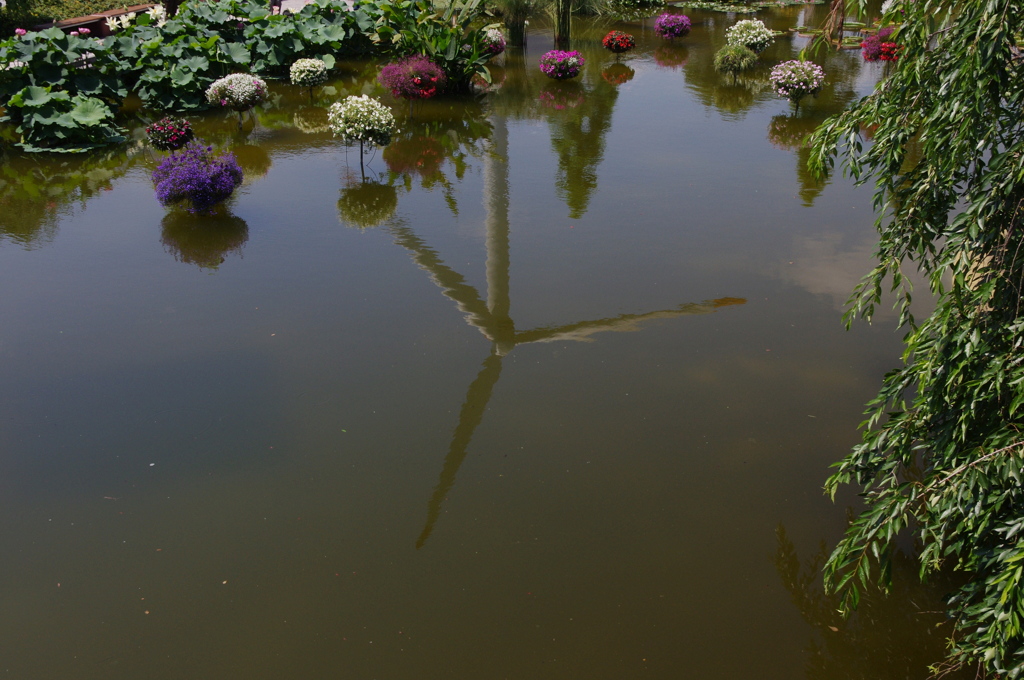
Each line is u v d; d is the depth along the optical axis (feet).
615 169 38.58
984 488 10.96
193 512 17.13
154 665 13.80
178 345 23.07
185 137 38.63
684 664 13.83
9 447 18.88
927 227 13.24
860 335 23.80
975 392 11.52
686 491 17.84
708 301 25.79
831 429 19.71
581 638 14.33
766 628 14.58
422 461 18.72
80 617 14.71
